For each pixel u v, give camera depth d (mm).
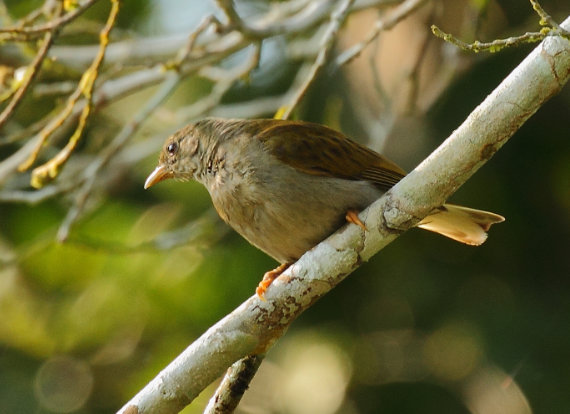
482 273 13109
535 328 12453
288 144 8000
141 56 11859
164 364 13008
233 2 9734
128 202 13719
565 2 13352
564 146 13203
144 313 13289
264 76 13914
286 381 12984
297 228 7934
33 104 13977
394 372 12773
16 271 13633
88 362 13477
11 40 8812
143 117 10430
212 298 12984
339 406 12703
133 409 7023
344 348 13000
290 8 11875
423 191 6652
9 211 13812
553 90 6195
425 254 13203
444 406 12391
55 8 10609
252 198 7988
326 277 7000
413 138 13117
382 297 13141
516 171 13227
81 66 12055
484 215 8227
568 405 11766
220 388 7305
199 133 8766
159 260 13266
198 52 10875
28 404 13070
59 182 12875
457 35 13523
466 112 13047
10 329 13508
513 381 12078
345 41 14289
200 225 11820
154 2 14141
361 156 8180
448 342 12695
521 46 12969
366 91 13891
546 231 13141
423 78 13641
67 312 13484
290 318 7098
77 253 13375
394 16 9961
